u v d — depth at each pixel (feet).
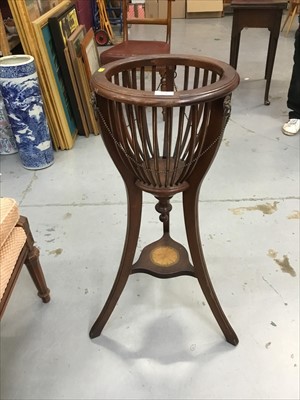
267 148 7.61
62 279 4.97
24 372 3.94
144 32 15.07
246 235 5.55
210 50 12.88
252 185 6.59
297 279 4.85
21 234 3.86
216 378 3.83
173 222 5.83
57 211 6.16
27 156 7.05
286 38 13.55
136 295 4.72
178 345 4.15
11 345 4.20
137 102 2.57
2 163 7.50
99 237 5.62
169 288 4.81
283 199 6.24
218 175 6.86
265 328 4.28
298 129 8.00
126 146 3.05
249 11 8.16
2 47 6.84
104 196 6.48
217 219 5.86
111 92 2.66
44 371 3.94
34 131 6.75
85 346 4.17
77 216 6.04
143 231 5.65
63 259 5.26
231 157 7.36
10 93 6.26
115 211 6.13
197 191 3.31
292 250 5.28
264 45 12.98
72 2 8.45
